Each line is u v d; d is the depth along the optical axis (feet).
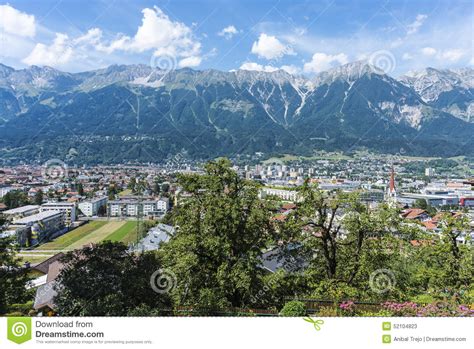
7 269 55.47
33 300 54.90
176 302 43.86
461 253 49.88
